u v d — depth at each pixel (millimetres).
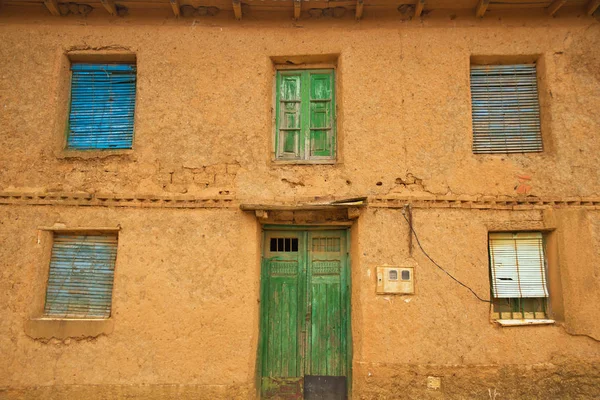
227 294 5820
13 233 5961
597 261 5816
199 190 6066
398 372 5613
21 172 6109
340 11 6438
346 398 5957
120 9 6508
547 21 6402
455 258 5867
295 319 6164
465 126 6160
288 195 6039
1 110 6246
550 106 6195
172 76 6328
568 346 5684
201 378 5645
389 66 6305
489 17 6434
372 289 5797
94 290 6027
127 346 5699
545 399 5570
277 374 6055
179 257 5902
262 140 6180
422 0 6105
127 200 6039
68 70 6594
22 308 5781
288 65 6609
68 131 6496
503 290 5941
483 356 5656
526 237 6090
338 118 6395
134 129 6273
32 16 6523
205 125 6219
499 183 6027
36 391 5602
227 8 6449
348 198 5949
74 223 5996
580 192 5984
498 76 6512
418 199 5977
